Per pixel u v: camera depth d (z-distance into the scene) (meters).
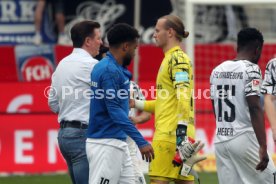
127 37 23.02
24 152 39.25
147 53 41.09
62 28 50.56
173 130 25.31
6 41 50.56
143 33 50.81
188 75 25.02
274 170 23.98
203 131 39.94
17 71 41.12
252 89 23.44
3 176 38.44
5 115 39.28
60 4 50.59
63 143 25.12
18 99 39.41
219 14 50.22
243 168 24.11
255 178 24.06
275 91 24.14
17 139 39.22
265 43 42.53
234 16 50.25
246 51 24.27
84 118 25.02
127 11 51.12
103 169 22.91
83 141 24.97
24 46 41.25
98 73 22.78
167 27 25.44
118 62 23.08
